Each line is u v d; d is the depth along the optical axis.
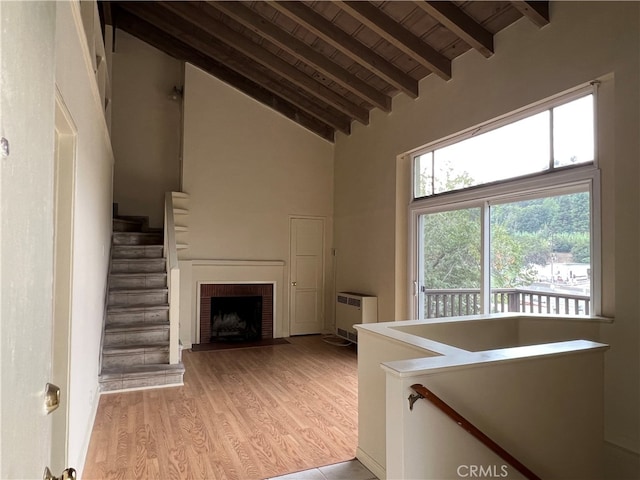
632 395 2.61
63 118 1.87
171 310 4.34
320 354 5.46
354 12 3.73
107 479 2.39
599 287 2.87
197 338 6.02
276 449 2.78
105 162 4.30
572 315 2.99
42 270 0.76
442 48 4.12
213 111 6.18
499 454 1.74
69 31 1.93
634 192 2.63
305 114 6.71
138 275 5.02
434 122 4.51
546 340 3.01
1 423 0.55
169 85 6.59
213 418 3.29
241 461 2.61
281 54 5.27
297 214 6.69
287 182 6.63
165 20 5.26
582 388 2.16
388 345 2.39
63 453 2.03
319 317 6.83
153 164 6.48
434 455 1.75
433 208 4.70
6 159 0.56
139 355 4.25
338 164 6.74
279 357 5.29
